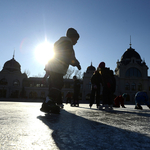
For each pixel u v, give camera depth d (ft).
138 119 5.78
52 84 7.45
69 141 2.50
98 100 16.53
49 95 7.18
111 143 2.44
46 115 6.12
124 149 2.16
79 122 4.58
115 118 5.88
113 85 13.41
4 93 150.20
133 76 149.89
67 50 7.98
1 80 152.25
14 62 164.25
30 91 156.56
